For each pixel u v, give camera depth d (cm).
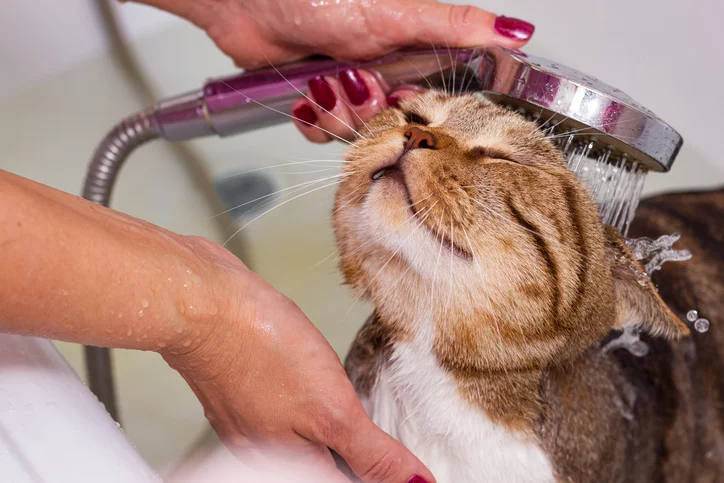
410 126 135
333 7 158
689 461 167
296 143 240
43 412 90
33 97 221
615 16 219
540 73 125
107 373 182
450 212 125
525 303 129
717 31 208
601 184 148
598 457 150
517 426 135
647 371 171
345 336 197
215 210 227
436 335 134
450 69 151
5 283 83
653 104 220
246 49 183
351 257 140
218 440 166
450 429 137
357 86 155
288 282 210
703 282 187
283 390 111
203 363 108
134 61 235
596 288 135
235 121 169
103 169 188
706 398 174
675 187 221
